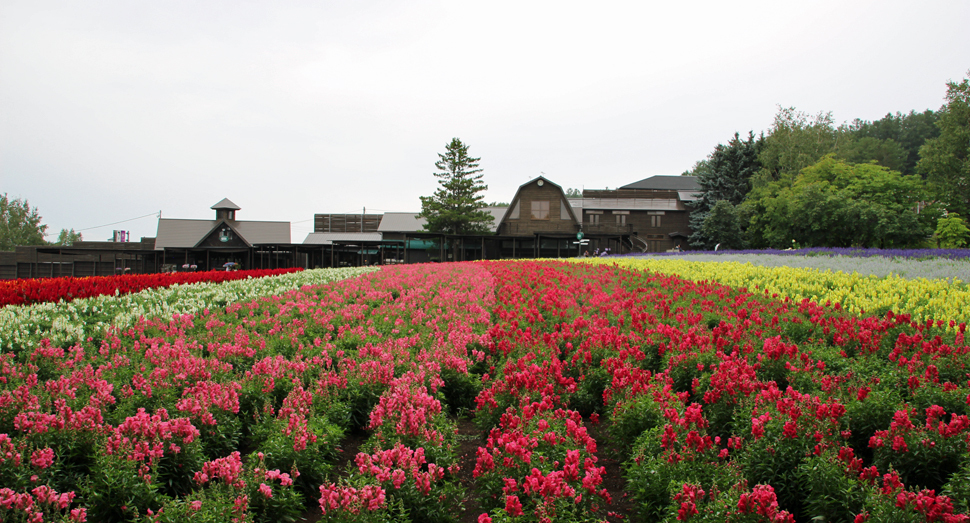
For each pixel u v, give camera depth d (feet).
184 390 18.85
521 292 45.19
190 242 210.59
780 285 45.11
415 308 39.42
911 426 14.79
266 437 17.56
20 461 13.39
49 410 15.90
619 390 20.38
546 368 22.53
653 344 26.50
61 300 37.04
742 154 188.65
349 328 30.35
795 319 29.17
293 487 15.39
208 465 14.11
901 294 38.60
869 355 22.75
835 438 14.98
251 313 35.88
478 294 44.78
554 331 29.94
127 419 15.30
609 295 42.06
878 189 147.33
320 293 47.73
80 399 17.79
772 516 11.17
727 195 182.80
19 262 190.39
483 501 14.65
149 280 57.72
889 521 11.23
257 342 26.48
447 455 16.56
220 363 22.84
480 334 29.99
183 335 28.71
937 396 17.58
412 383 21.31
